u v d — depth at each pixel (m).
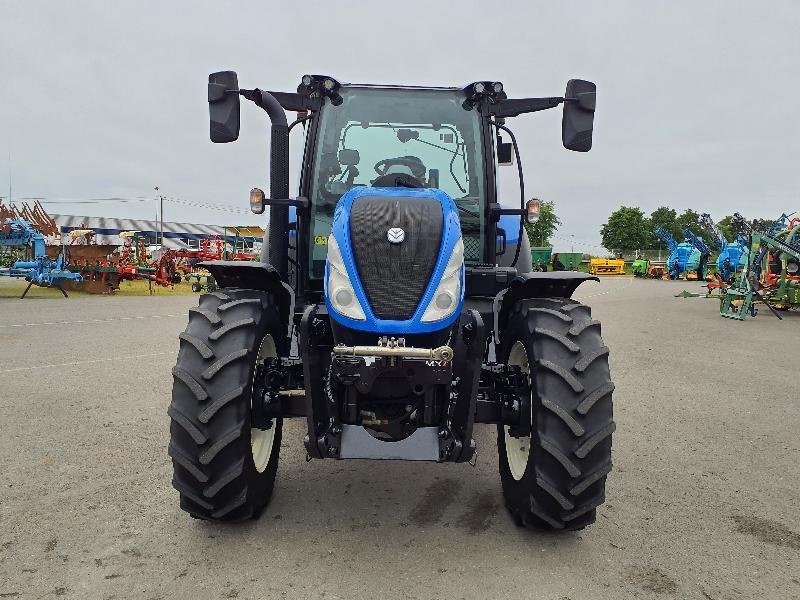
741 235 15.82
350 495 3.24
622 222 71.81
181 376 2.57
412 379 2.54
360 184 3.81
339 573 2.43
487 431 4.49
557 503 2.59
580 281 2.88
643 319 12.37
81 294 16.08
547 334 2.71
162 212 41.38
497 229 4.03
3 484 3.26
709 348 8.54
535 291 3.03
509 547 2.69
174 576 2.38
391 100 3.87
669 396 5.64
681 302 16.86
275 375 2.86
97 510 2.96
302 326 2.61
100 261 16.17
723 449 4.12
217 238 30.47
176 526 2.81
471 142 3.83
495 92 3.72
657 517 3.04
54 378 5.78
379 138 3.85
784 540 2.81
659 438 4.36
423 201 2.79
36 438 4.02
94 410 4.70
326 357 2.82
